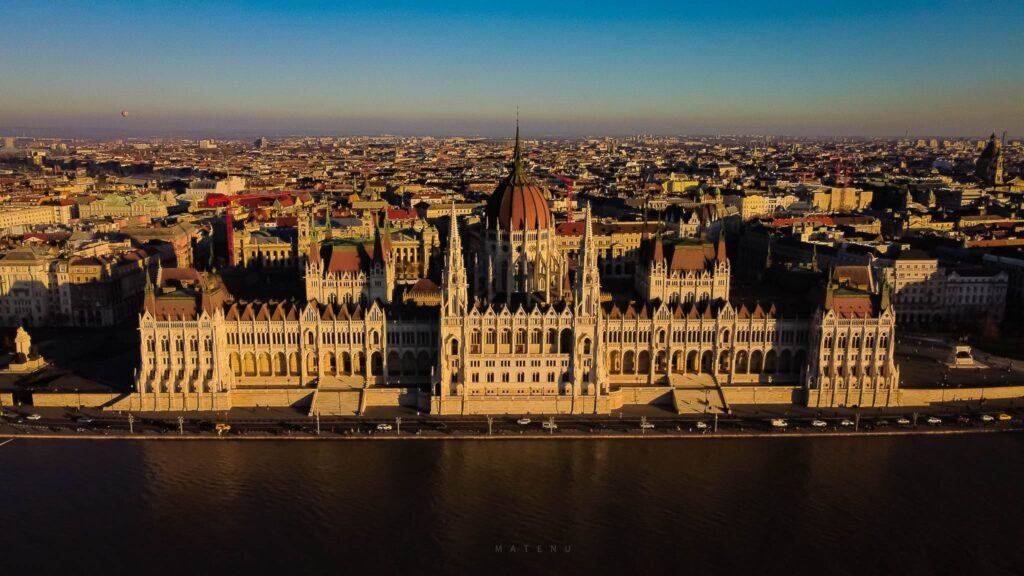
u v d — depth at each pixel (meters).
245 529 163.75
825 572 152.00
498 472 187.25
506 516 169.25
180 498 175.00
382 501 174.38
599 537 162.12
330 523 166.12
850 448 199.75
